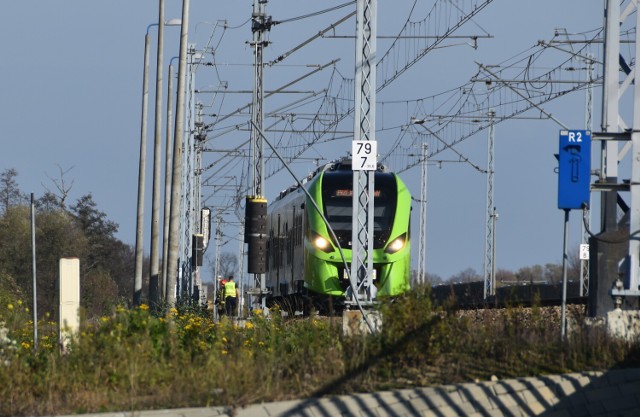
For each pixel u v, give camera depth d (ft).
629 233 175.01
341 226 350.84
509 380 136.56
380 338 158.30
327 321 211.00
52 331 232.73
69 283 190.60
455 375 144.56
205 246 507.30
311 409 127.95
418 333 154.61
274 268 460.55
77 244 568.82
